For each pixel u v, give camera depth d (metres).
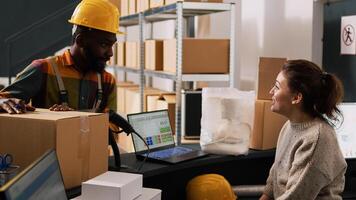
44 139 1.46
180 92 2.88
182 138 2.89
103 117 1.66
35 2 6.70
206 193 2.02
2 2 6.60
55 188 1.14
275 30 3.45
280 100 1.80
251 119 2.22
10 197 0.82
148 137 2.08
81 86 2.05
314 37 3.02
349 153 2.23
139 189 1.54
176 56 2.88
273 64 2.25
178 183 2.25
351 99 2.75
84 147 1.57
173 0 2.92
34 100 2.02
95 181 1.46
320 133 1.67
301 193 1.66
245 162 2.41
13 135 1.50
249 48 3.79
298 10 3.17
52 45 6.48
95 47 1.96
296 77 1.74
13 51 6.54
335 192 1.71
